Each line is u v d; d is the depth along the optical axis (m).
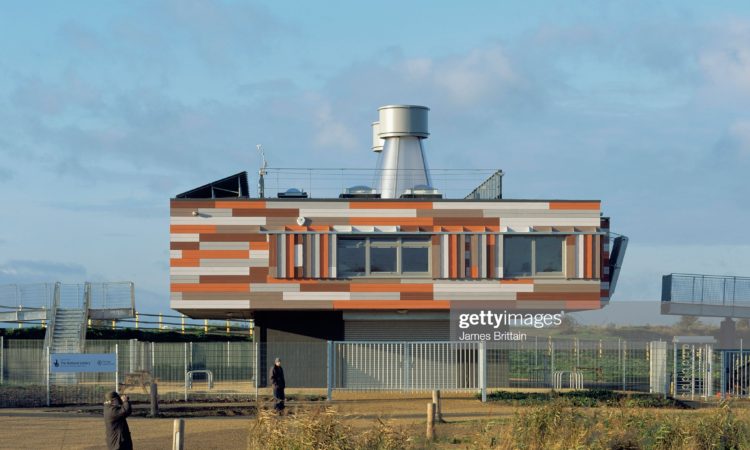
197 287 53.72
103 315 69.12
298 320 56.97
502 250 54.56
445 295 54.53
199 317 65.94
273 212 54.09
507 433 32.25
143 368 55.31
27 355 55.06
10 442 34.03
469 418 40.97
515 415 33.94
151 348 57.31
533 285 54.62
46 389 49.34
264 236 54.00
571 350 58.34
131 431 37.12
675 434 32.19
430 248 54.62
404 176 68.06
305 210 54.25
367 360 53.84
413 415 42.19
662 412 36.28
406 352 51.59
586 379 57.38
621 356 60.09
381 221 54.38
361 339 56.84
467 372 53.50
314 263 54.09
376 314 56.53
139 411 44.12
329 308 54.16
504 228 54.59
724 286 62.53
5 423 39.34
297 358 54.19
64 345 62.91
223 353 59.03
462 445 32.78
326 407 30.38
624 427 32.75
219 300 53.72
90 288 68.88
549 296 54.69
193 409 45.03
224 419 41.16
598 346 55.44
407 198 56.66
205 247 53.84
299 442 28.78
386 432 30.33
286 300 54.00
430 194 56.69
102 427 38.12
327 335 56.88
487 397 48.97
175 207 53.81
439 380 53.44
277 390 41.81
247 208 54.00
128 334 71.44
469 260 54.56
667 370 54.16
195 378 58.44
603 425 32.97
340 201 54.28
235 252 53.94
